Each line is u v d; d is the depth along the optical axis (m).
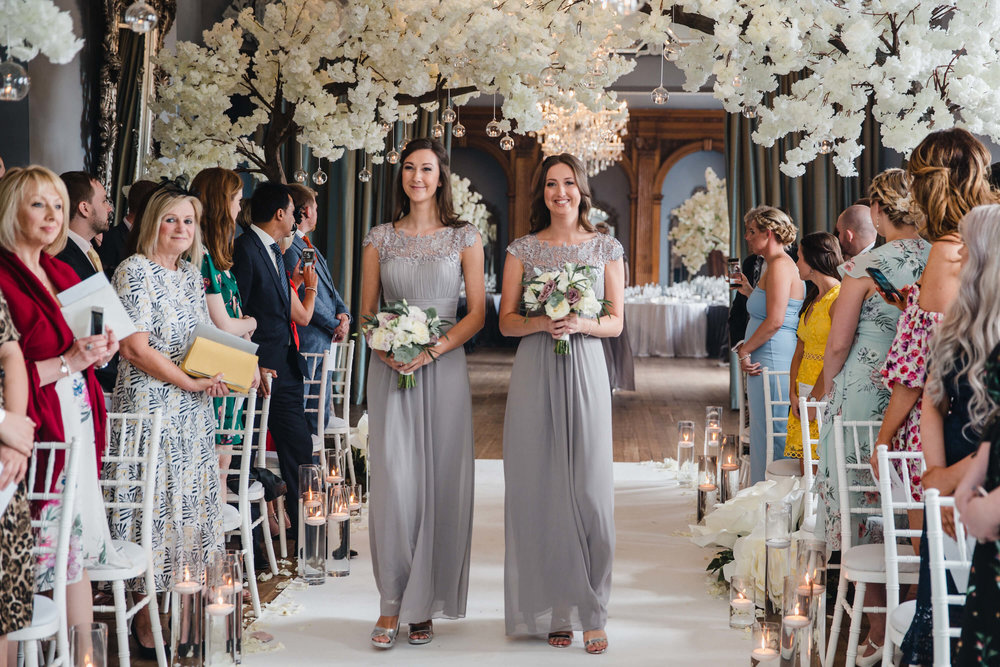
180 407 3.28
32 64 5.51
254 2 8.55
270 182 4.57
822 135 4.44
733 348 5.61
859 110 4.64
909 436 3.03
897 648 2.72
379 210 9.73
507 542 3.50
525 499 3.46
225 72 5.99
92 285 2.74
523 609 3.46
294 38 5.80
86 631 2.28
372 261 3.59
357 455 5.96
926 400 2.38
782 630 2.76
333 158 5.91
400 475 3.45
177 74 5.91
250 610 3.81
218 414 4.02
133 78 6.56
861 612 2.89
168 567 3.24
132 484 3.01
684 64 4.60
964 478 1.89
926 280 2.85
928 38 4.16
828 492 3.47
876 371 3.35
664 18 4.50
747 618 3.59
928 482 2.29
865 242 4.48
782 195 9.43
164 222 3.27
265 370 4.19
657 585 4.19
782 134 4.52
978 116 4.11
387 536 3.44
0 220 2.68
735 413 9.39
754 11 4.30
